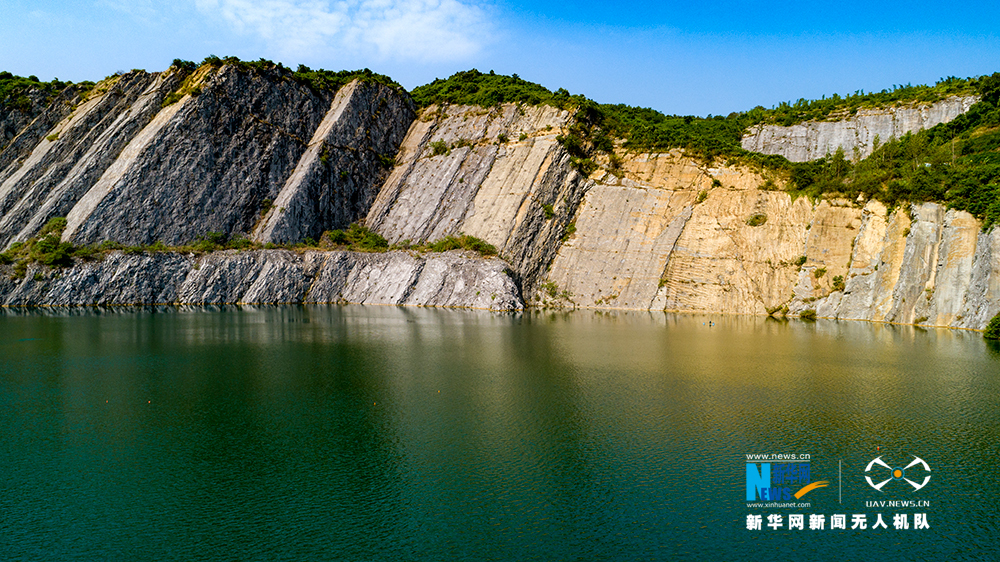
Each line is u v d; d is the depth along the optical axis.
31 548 17.58
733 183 85.44
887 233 70.38
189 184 87.38
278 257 86.00
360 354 43.97
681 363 41.94
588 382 35.94
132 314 67.50
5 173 89.75
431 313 74.69
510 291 81.94
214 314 68.81
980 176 63.81
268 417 28.62
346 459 23.77
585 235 89.75
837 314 72.25
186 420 28.06
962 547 18.38
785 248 78.69
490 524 19.12
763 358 44.03
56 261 74.75
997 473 23.22
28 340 48.44
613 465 23.53
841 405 31.52
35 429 26.73
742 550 17.97
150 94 93.31
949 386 35.53
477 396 32.56
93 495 20.70
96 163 87.00
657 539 18.44
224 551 17.50
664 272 83.50
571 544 18.06
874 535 18.98
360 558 17.20
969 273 61.91
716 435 26.83
